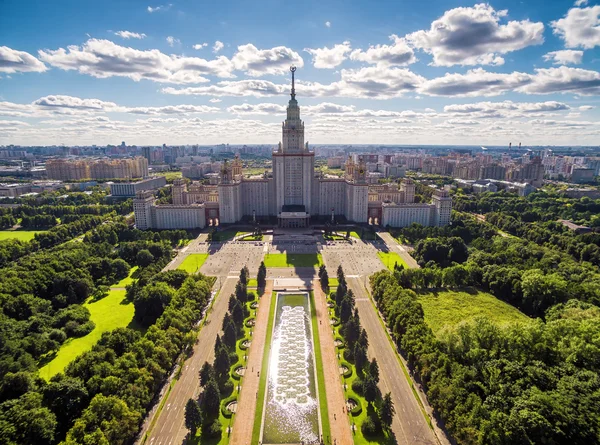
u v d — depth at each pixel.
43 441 138.12
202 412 159.88
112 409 145.12
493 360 164.00
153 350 183.38
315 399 175.62
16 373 160.00
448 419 149.50
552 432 127.44
